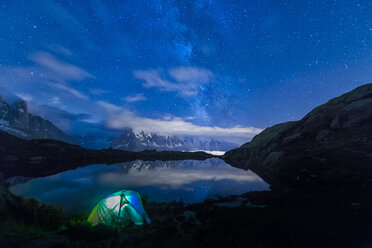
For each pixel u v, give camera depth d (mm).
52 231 10492
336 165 26750
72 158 84750
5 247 7191
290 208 14711
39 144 86375
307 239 9055
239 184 29812
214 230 10484
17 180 32594
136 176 40031
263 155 56375
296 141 46906
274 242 8828
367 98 41000
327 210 13570
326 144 36719
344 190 18812
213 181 33312
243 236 9578
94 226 10656
